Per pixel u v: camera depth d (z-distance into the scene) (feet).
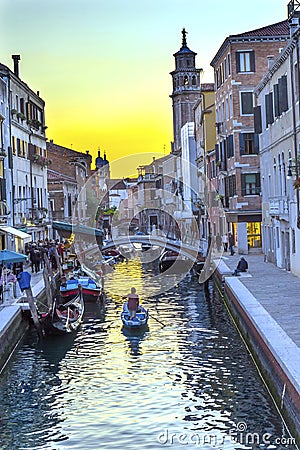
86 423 48.67
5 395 55.88
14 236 131.64
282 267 110.22
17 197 147.64
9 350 68.59
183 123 291.58
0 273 102.89
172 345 70.95
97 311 92.38
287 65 100.17
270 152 119.14
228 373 59.16
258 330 59.47
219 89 165.78
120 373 61.16
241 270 102.99
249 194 144.87
